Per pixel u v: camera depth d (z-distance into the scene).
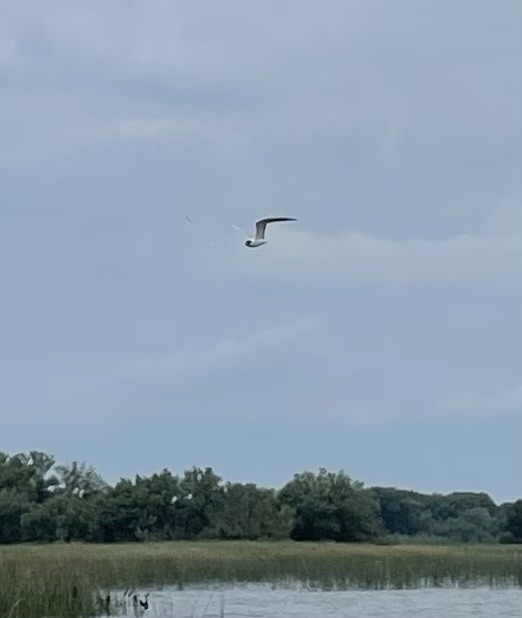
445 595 75.25
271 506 165.62
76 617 55.72
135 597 60.44
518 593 76.88
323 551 104.00
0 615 52.69
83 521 163.62
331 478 170.25
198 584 81.94
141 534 163.12
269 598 71.56
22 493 168.00
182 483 168.38
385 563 88.50
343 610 65.19
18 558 78.50
